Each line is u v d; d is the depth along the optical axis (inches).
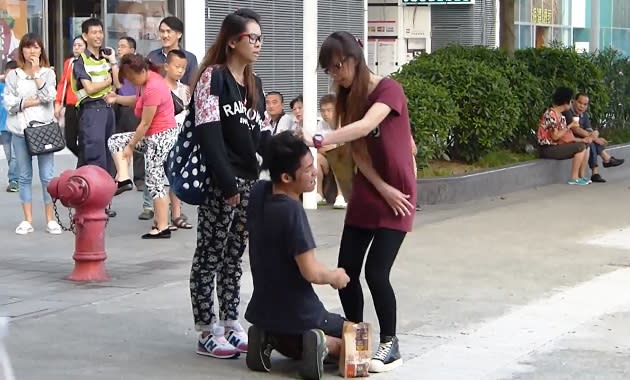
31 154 467.5
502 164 649.0
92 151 509.7
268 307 269.4
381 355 278.5
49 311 337.1
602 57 845.2
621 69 847.7
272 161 262.4
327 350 275.7
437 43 1066.1
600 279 391.2
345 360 272.1
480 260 423.5
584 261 423.2
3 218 519.2
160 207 464.8
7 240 462.0
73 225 387.9
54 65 682.2
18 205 561.0
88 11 697.0
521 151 698.8
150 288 370.6
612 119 837.8
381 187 270.8
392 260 275.7
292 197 264.5
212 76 273.1
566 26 1305.4
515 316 337.4
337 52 265.9
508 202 588.1
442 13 1060.5
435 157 629.3
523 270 406.0
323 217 522.3
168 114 455.5
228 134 276.4
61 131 491.2
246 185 281.3
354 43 267.6
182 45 729.0
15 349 294.7
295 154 261.1
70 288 370.6
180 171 278.1
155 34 727.1
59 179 380.8
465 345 304.5
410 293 366.9
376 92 268.2
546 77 727.7
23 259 422.3
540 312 342.6
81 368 278.4
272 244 264.2
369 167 272.7
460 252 439.2
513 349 300.8
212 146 271.1
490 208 563.2
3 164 637.3
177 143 280.8
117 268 405.1
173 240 463.2
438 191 573.9
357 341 273.1
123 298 355.6
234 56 278.1
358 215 277.0
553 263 418.9
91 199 377.7
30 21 663.8
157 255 430.3
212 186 278.8
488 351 298.7
